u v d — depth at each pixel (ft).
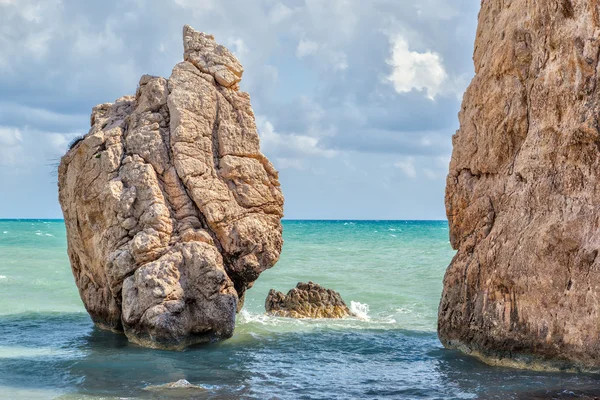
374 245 179.22
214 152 58.59
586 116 42.88
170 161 57.36
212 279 54.49
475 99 51.90
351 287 95.09
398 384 42.65
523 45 47.65
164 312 52.42
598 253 41.60
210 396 39.81
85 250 60.13
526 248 44.62
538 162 45.37
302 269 116.98
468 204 51.96
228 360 49.88
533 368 44.75
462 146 52.90
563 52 44.62
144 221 55.01
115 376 44.52
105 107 64.08
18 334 59.36
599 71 43.01
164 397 39.47
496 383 41.63
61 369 46.26
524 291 44.62
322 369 47.14
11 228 282.97
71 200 59.82
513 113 48.11
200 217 57.16
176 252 54.65
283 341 57.36
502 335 46.09
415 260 132.98
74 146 62.23
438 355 51.08
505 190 48.01
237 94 60.64
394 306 79.97
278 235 60.23
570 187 43.52
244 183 58.75
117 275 54.90
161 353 51.67
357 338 59.06
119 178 56.39
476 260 49.06
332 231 288.92
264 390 41.32
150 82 59.36
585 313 42.14
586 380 41.09
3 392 40.32
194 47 61.11
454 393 39.99
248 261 58.13
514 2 49.08
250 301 82.43
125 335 59.06
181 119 57.31
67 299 82.28
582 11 43.98
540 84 45.85
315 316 71.26
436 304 81.41
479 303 48.52
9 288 89.92
